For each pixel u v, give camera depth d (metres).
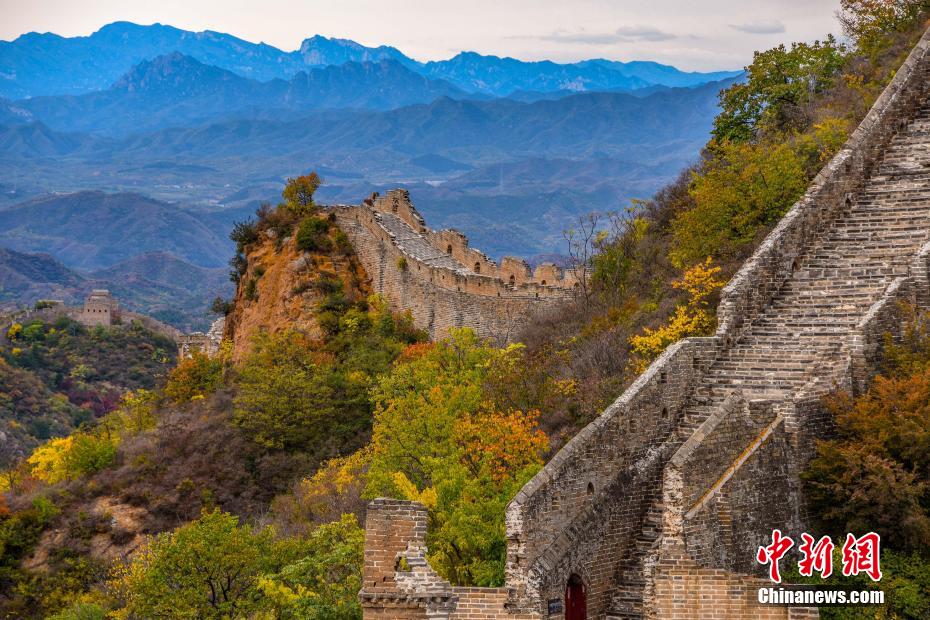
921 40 57.91
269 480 97.56
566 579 40.47
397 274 114.88
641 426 44.06
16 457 194.88
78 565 94.00
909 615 37.66
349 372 103.88
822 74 82.69
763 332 47.09
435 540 48.09
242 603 54.22
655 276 70.56
